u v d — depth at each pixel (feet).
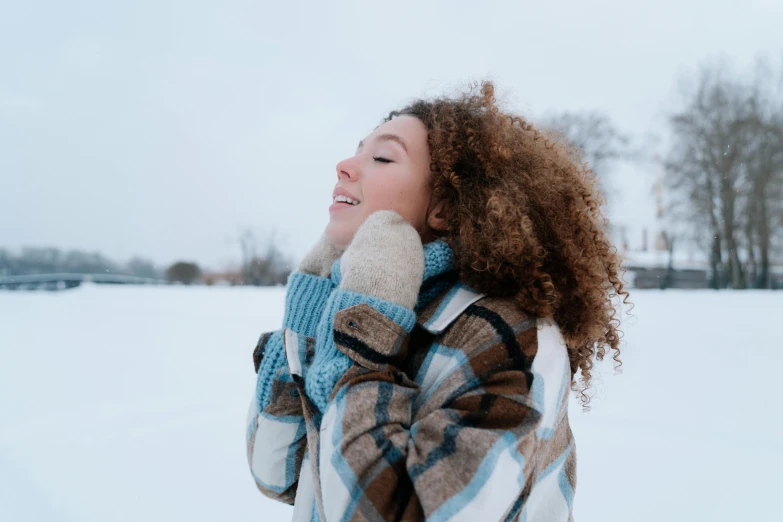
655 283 86.89
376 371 3.03
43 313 41.65
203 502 9.20
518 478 2.60
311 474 3.31
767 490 8.79
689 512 8.18
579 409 13.71
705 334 24.68
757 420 12.40
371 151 4.28
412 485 2.56
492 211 3.51
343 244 4.25
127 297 58.54
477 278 3.52
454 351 3.21
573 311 3.68
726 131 83.10
